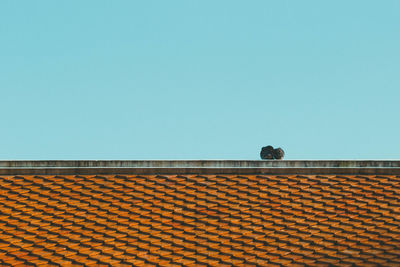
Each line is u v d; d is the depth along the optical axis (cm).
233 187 1688
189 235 1480
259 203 1617
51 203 1606
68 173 1742
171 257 1392
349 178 1727
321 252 1405
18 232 1478
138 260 1383
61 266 1352
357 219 1536
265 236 1477
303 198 1638
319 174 1745
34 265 1353
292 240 1459
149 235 1480
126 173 1745
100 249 1419
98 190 1672
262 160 1755
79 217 1546
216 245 1442
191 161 1758
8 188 1670
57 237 1466
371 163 1748
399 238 1442
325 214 1563
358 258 1371
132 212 1571
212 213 1572
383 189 1662
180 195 1652
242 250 1423
